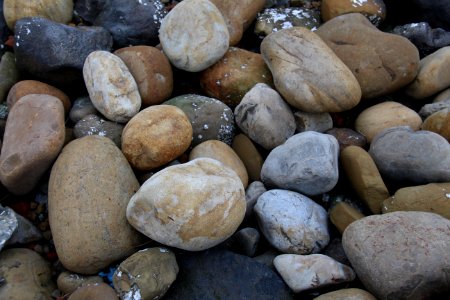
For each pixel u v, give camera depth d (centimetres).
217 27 81
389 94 88
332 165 70
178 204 63
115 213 68
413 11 95
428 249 60
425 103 87
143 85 80
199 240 64
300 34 81
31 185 75
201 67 83
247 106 78
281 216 69
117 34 89
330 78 77
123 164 71
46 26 82
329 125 81
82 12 92
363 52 83
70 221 67
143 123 73
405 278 60
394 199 70
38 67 82
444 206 67
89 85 79
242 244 70
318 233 69
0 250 68
